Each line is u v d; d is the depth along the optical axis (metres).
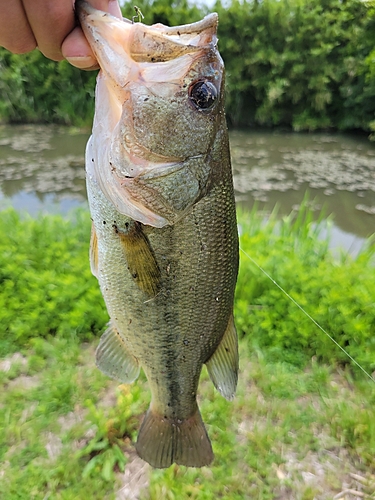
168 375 0.26
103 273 0.24
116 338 0.27
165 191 0.21
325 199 1.29
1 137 2.24
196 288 0.24
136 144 0.21
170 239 0.23
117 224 0.22
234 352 0.27
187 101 0.21
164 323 0.24
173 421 0.28
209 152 0.22
